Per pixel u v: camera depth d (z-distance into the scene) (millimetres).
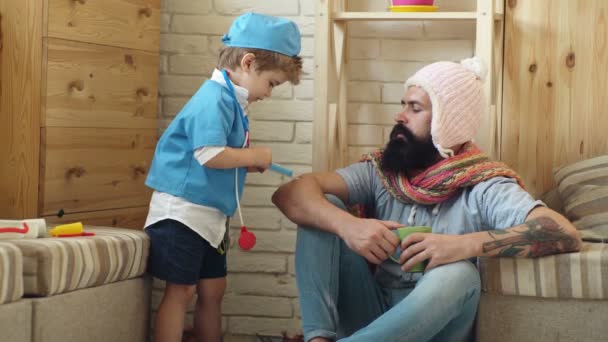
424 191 1932
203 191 2010
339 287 1944
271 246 2715
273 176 2707
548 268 1725
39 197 2154
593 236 1966
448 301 1657
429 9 2477
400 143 1965
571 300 1730
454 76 1945
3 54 2164
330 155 2529
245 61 2076
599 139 2523
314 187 1962
